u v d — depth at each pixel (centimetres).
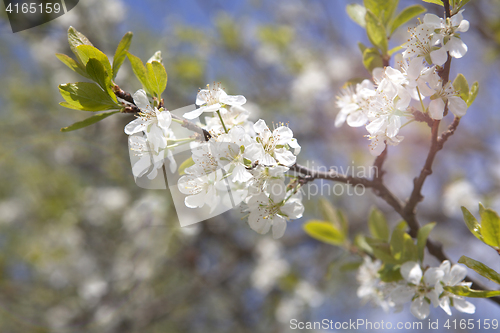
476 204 450
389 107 162
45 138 629
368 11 202
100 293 557
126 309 561
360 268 268
